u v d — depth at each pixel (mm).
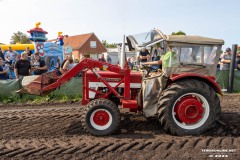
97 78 4969
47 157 3637
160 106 4523
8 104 7863
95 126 4566
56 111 6621
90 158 3617
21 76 8383
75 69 4785
